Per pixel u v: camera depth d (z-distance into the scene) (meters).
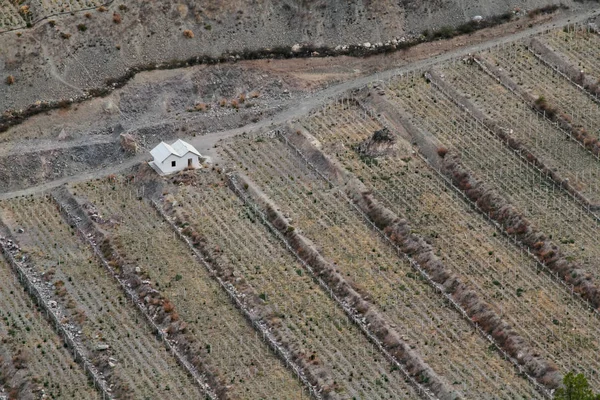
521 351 191.38
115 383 189.25
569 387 176.00
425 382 187.88
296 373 189.38
